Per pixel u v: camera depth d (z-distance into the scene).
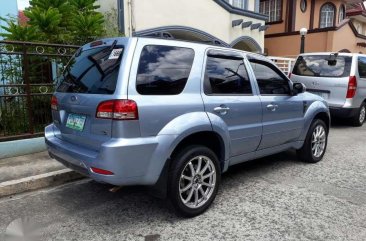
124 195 4.41
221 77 4.11
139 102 3.23
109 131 3.20
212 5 12.26
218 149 4.11
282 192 4.50
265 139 4.70
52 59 6.21
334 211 3.95
